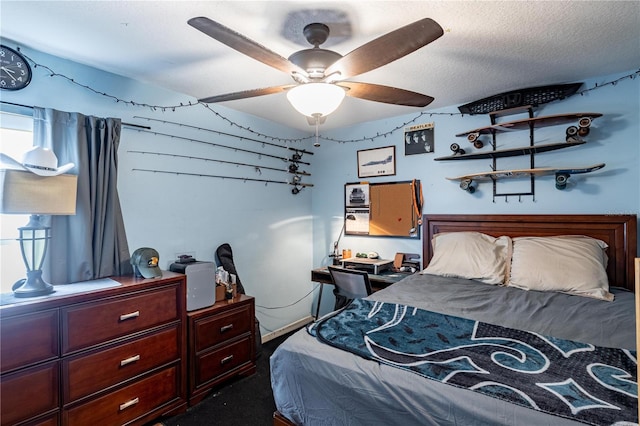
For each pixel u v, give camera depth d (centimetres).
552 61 200
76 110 198
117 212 207
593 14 149
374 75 221
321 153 379
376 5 141
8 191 145
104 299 170
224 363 231
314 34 156
